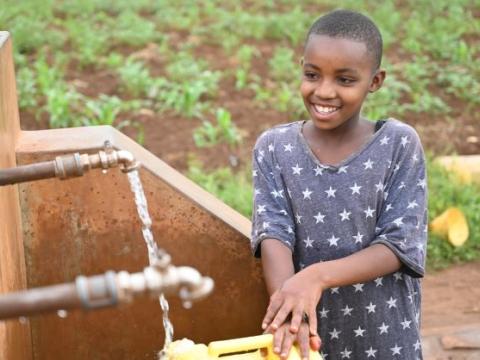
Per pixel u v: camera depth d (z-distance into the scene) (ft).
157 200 9.64
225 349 7.36
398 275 8.34
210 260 9.87
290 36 32.37
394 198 8.21
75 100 24.58
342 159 8.21
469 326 13.60
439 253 16.08
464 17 34.99
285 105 24.77
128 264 9.89
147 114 24.20
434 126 23.20
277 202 8.40
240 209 17.25
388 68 27.73
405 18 35.86
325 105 7.93
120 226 9.75
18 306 4.36
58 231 9.73
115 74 27.55
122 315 10.09
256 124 23.65
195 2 38.73
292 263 8.16
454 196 17.79
